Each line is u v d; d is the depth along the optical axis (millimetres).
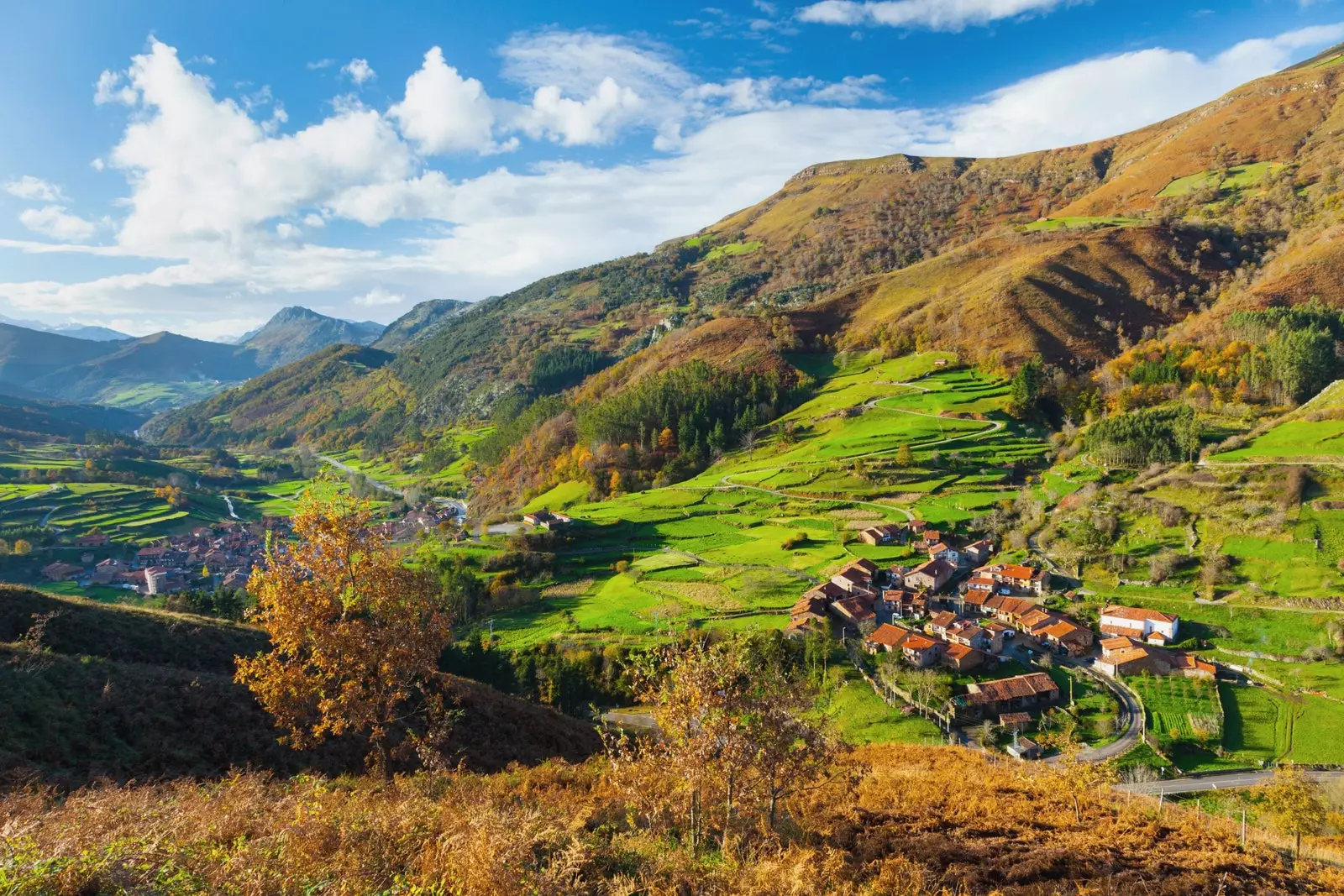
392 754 26562
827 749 18625
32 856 10750
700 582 103188
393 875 11844
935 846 20203
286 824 13266
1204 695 65562
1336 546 81125
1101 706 65375
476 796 19750
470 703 38938
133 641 37250
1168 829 25734
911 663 75375
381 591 23062
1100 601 86562
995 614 89688
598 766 26094
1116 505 106125
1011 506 119188
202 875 11102
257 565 23344
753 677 17703
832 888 15438
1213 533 91375
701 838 16891
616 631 87688
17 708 24734
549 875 11914
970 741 62094
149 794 17891
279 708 22594
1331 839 32344
